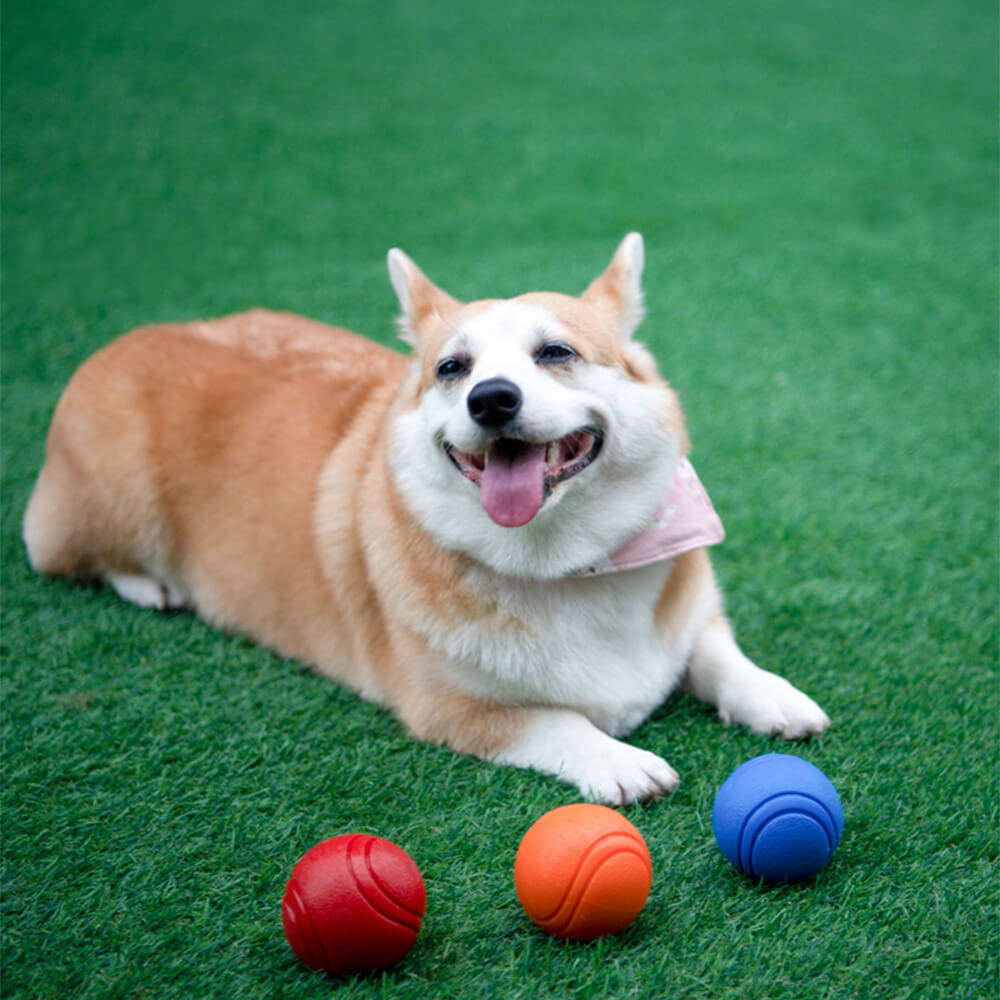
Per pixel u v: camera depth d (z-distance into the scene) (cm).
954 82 1223
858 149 1002
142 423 372
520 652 280
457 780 275
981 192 888
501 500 257
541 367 272
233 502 357
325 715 311
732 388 559
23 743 292
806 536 414
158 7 1481
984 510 432
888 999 195
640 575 289
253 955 214
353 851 199
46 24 1381
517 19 1484
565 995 198
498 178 930
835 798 220
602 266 729
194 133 1037
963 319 646
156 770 281
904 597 369
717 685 300
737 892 223
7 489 464
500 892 228
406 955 210
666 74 1254
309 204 872
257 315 425
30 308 681
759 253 762
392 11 1501
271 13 1477
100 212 856
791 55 1334
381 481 309
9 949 217
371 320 651
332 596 328
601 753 265
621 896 200
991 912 217
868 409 533
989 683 315
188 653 348
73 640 351
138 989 206
